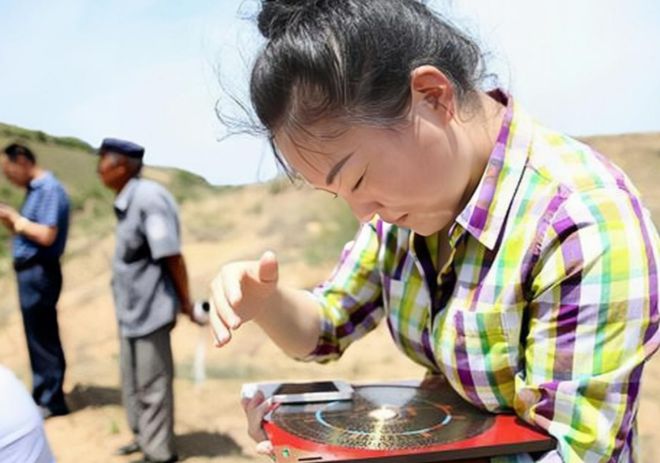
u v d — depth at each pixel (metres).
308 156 1.05
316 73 0.99
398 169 1.03
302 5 1.03
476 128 1.12
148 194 3.85
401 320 1.27
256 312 1.27
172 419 4.21
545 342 1.04
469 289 1.12
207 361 6.27
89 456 4.52
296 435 1.08
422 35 1.04
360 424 1.12
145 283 3.97
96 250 10.30
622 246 1.00
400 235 1.25
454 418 1.13
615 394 1.01
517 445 1.03
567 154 1.10
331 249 9.39
